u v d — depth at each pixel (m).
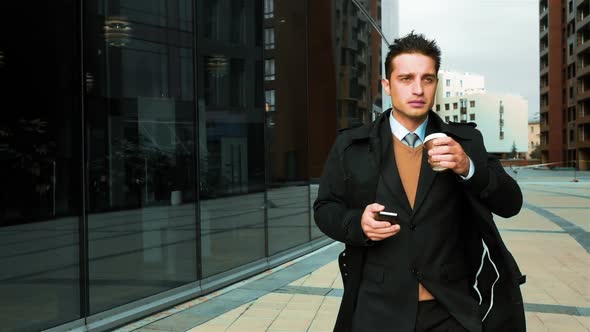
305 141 8.66
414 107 1.71
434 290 1.67
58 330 3.95
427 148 1.57
